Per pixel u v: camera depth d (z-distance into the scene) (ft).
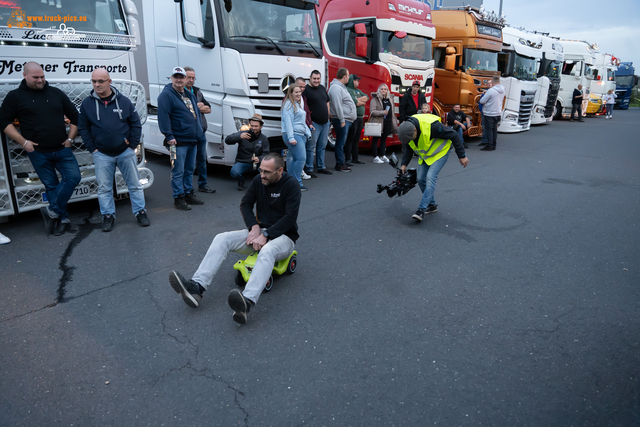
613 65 78.38
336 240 15.89
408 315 11.02
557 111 68.54
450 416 7.76
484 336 10.15
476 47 37.96
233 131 23.36
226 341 9.91
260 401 8.11
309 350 9.61
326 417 7.73
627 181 25.54
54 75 16.38
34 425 7.54
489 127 36.47
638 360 9.32
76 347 9.64
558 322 10.75
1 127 14.64
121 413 7.82
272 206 11.98
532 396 8.25
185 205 19.17
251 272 11.50
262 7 23.48
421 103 33.68
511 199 21.38
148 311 11.10
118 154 16.22
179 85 18.26
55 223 16.07
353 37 31.65
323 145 25.84
